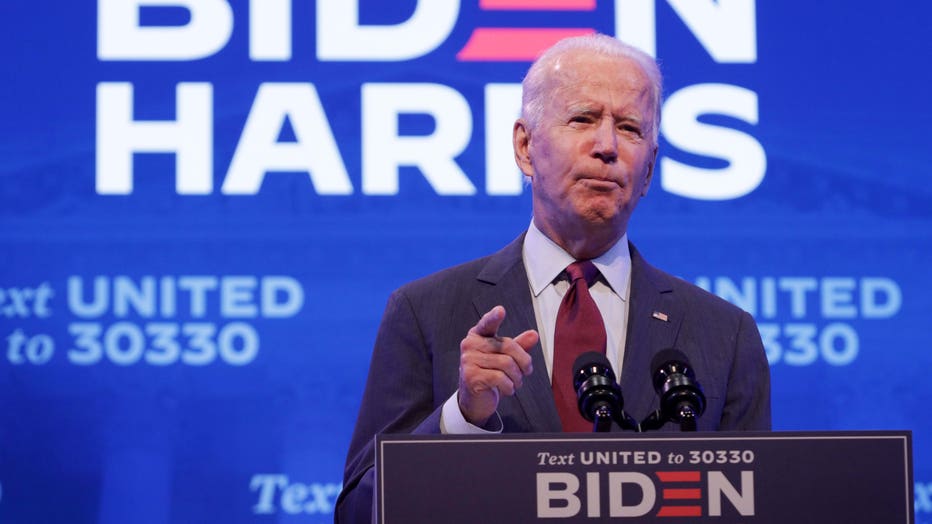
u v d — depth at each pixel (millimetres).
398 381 4113
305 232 7164
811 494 2930
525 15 7363
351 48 7312
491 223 7215
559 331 4055
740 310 4316
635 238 7234
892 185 7344
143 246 7105
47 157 7160
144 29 7293
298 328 7090
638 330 4074
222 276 7102
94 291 7062
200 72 7266
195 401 6988
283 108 7254
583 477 2920
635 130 4109
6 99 7203
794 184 7320
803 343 7180
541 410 3891
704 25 7402
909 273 7270
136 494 6898
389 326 4219
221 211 7156
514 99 7305
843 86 7414
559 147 4062
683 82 7363
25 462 6895
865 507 2936
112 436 6938
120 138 7195
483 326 3301
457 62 7324
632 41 7375
